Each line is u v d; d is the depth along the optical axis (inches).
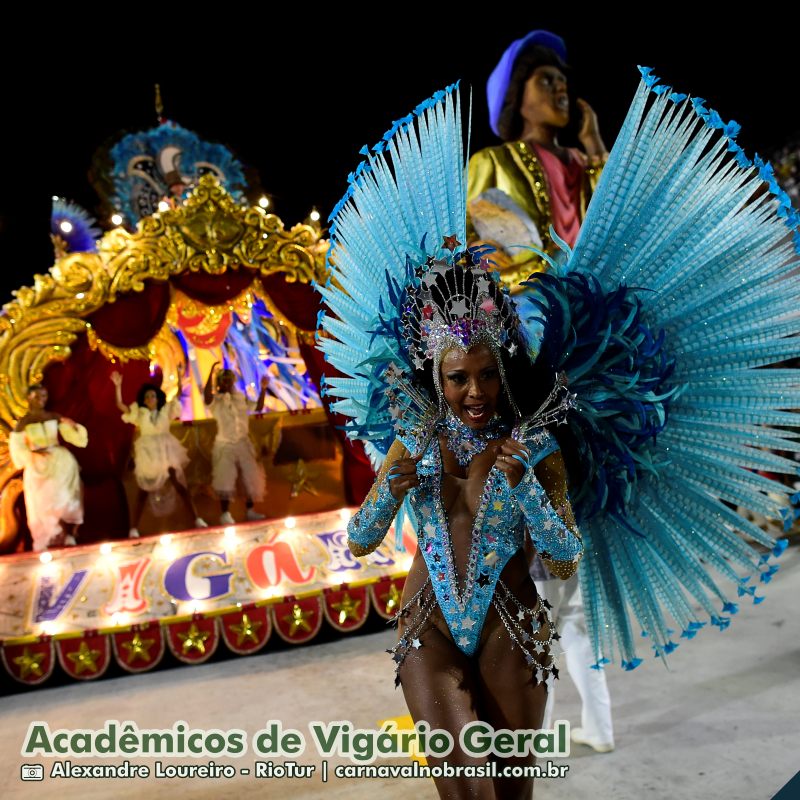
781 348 91.1
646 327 93.0
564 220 328.5
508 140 350.3
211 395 312.3
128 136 340.8
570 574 89.0
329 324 108.7
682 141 93.1
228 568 251.8
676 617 97.1
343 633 250.8
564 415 89.9
